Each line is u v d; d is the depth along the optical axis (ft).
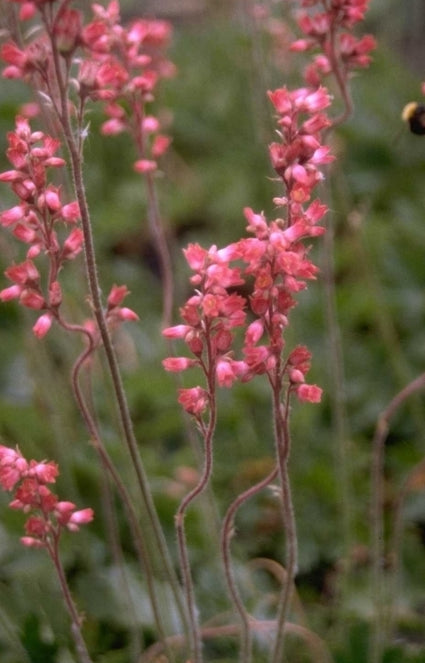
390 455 17.06
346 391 18.33
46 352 17.02
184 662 13.58
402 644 13.24
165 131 24.75
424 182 23.18
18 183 8.19
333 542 15.99
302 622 14.20
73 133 7.88
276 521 16.25
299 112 7.75
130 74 11.51
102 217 21.86
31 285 8.63
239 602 9.41
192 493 8.67
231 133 25.48
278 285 7.46
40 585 14.39
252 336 7.48
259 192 23.93
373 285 16.71
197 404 7.92
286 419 8.14
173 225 23.93
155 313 20.84
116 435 16.93
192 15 30.99
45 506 8.86
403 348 18.81
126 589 12.73
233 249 7.50
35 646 12.97
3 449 8.74
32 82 10.02
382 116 23.84
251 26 14.88
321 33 10.69
